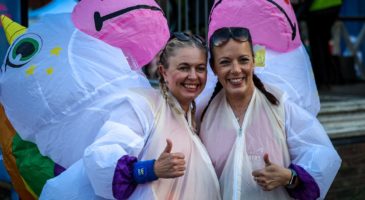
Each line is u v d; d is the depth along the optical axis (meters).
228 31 2.32
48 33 2.89
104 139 2.21
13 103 2.78
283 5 2.98
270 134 2.38
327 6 6.53
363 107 5.21
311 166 2.30
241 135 2.38
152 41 2.85
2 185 3.70
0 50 3.71
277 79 2.96
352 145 4.63
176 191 2.26
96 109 2.61
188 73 2.31
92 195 2.37
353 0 9.77
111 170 2.13
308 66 3.16
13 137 2.92
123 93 2.40
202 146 2.39
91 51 2.76
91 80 2.68
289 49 3.07
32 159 2.83
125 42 2.81
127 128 2.23
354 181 4.59
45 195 2.47
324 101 5.45
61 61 2.73
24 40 2.92
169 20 5.69
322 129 2.44
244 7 2.90
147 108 2.29
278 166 2.25
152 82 3.51
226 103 2.47
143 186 2.18
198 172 2.32
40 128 2.72
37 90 2.70
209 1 5.28
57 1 5.37
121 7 2.80
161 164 2.12
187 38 2.36
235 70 2.31
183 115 2.38
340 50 8.99
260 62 2.96
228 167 2.37
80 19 2.87
